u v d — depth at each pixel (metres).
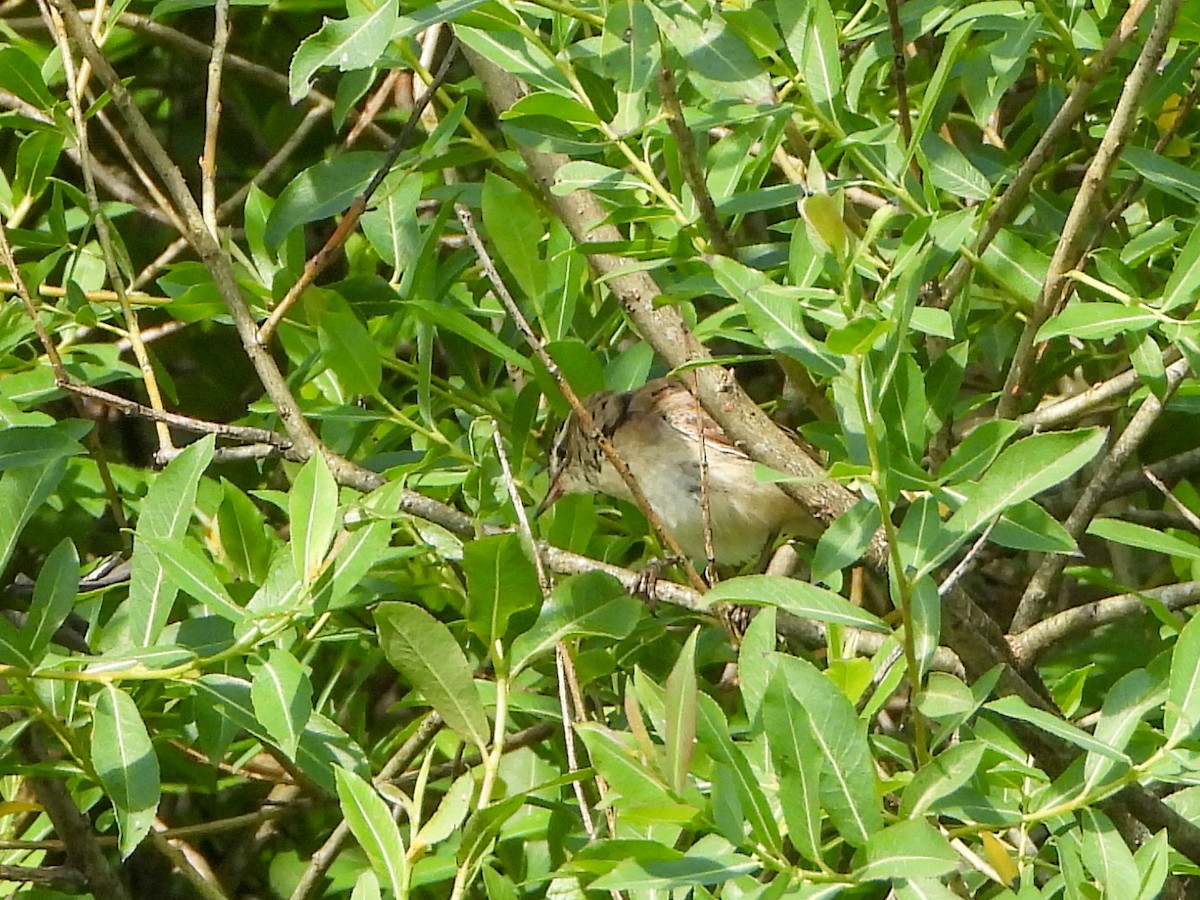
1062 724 5.39
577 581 5.90
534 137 6.98
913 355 7.24
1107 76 8.42
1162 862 5.27
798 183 6.86
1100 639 9.40
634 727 5.12
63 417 11.20
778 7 6.81
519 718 9.19
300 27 12.62
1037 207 8.78
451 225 10.66
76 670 6.61
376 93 11.74
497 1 6.74
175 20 12.81
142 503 6.98
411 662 5.62
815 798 4.93
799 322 5.44
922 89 8.58
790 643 8.25
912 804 5.25
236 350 12.44
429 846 5.57
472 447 8.48
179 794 10.77
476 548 5.63
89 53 7.53
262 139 13.06
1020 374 7.38
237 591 7.18
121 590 9.39
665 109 6.45
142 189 12.69
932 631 5.61
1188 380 8.03
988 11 7.24
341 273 12.12
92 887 7.38
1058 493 9.95
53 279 11.12
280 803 9.71
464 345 9.07
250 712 6.57
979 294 8.79
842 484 6.29
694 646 4.82
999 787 6.12
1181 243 7.70
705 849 5.20
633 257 7.18
